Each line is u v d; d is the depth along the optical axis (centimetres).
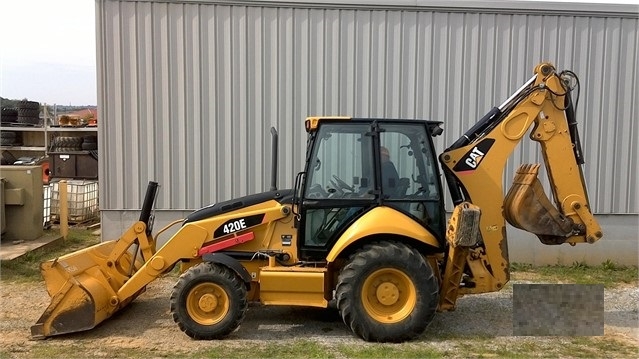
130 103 800
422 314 474
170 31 794
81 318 491
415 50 805
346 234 488
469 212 464
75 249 884
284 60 802
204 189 812
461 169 516
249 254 520
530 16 805
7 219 884
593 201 827
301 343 484
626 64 819
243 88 804
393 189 500
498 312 589
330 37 801
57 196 1070
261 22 797
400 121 502
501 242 514
